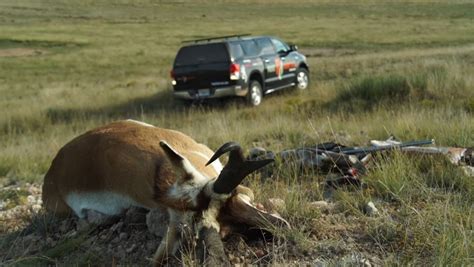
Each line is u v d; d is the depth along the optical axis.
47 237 5.88
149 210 5.13
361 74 21.25
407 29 52.62
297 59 20.78
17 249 5.75
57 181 5.92
